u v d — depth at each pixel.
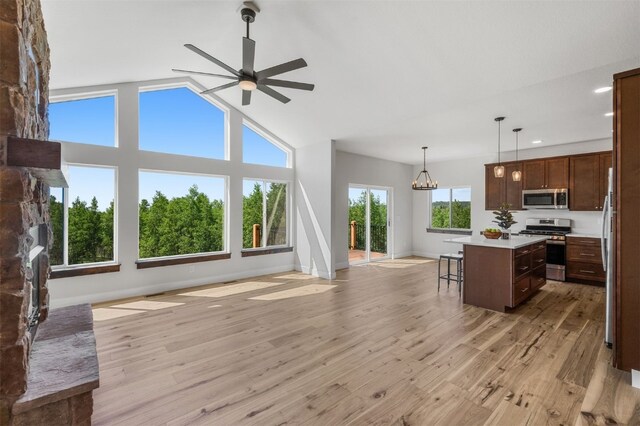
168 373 2.31
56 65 3.36
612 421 1.79
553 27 2.52
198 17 3.10
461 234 7.28
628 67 2.93
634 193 2.18
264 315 3.58
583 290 4.69
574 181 5.36
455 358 2.54
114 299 4.19
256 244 5.88
